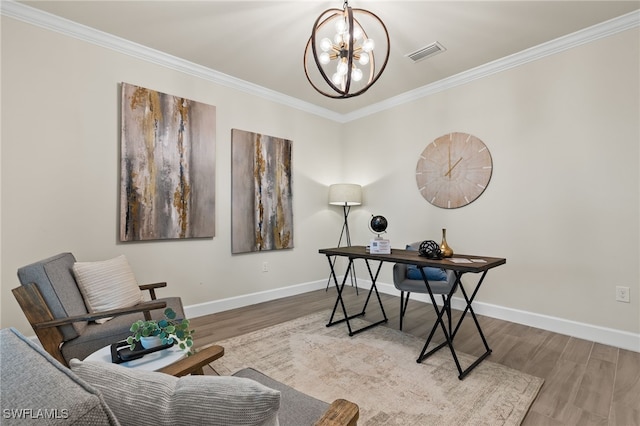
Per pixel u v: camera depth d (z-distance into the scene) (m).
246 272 3.60
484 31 2.62
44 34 2.39
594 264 2.55
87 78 2.58
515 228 3.00
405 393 1.77
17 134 2.27
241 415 0.54
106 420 0.45
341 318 3.08
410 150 3.92
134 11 2.35
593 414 1.59
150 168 2.86
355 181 4.60
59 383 0.47
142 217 2.80
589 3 2.27
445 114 3.57
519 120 2.99
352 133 4.65
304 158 4.26
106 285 1.95
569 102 2.70
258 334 2.66
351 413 0.82
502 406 1.65
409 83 3.65
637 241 2.37
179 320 1.66
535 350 2.35
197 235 3.15
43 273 1.60
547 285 2.79
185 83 3.16
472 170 3.31
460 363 2.12
